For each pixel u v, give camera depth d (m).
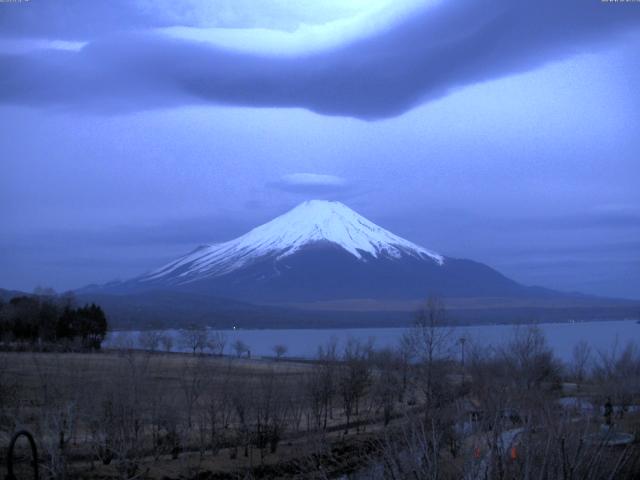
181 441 36.97
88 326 93.62
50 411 29.44
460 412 21.47
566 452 13.09
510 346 53.28
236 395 41.84
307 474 28.98
